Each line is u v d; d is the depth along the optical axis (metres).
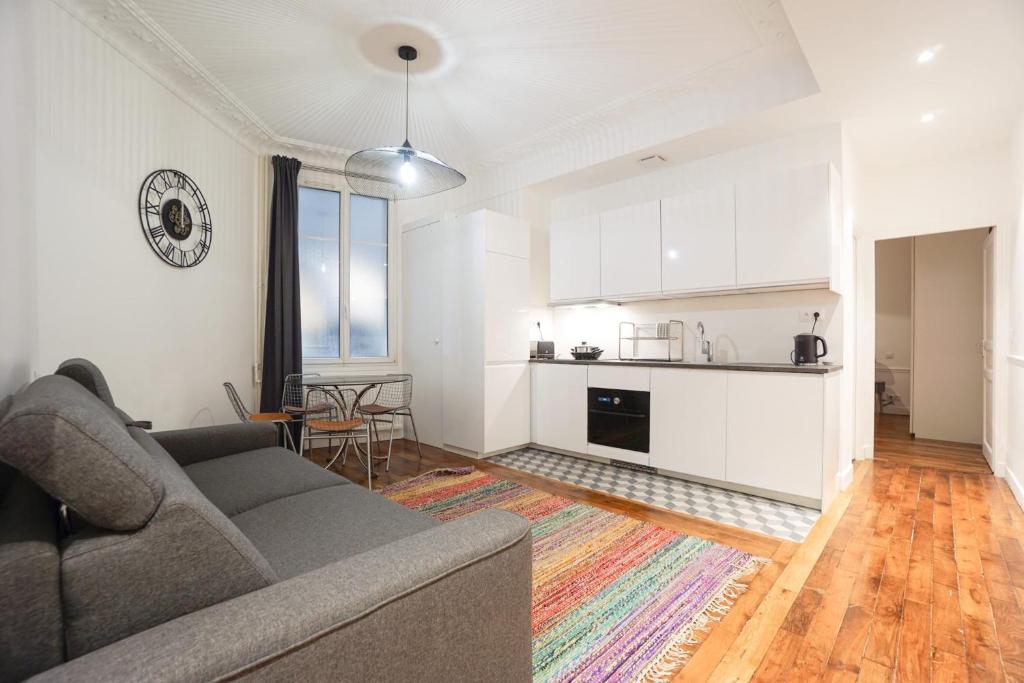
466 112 3.78
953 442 4.84
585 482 3.45
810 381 2.85
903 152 3.79
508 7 2.61
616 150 3.98
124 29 2.69
